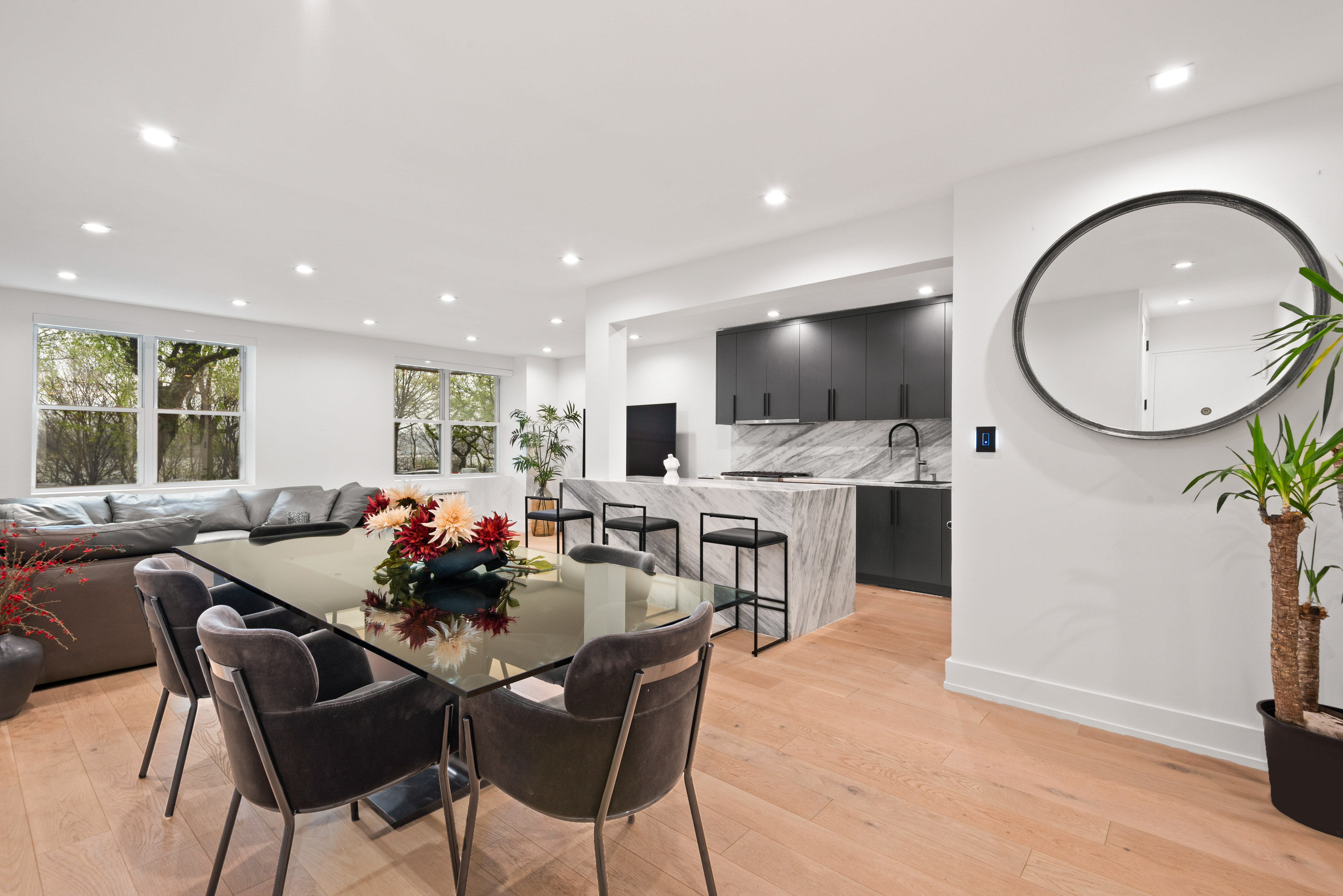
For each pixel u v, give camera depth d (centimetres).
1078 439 267
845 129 249
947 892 165
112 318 549
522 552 279
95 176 288
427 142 258
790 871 174
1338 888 167
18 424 505
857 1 176
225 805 204
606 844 185
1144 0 175
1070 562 269
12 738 249
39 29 186
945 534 504
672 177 292
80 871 171
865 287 497
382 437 736
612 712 132
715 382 713
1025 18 183
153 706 280
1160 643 250
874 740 250
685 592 206
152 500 547
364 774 145
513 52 199
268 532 337
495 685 126
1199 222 240
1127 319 254
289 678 135
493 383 885
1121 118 239
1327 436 219
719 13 181
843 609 437
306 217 341
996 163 277
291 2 175
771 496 390
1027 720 269
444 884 167
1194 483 215
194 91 220
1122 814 201
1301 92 222
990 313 287
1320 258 217
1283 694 202
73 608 301
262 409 640
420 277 465
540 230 361
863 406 566
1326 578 221
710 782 220
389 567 244
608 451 481
